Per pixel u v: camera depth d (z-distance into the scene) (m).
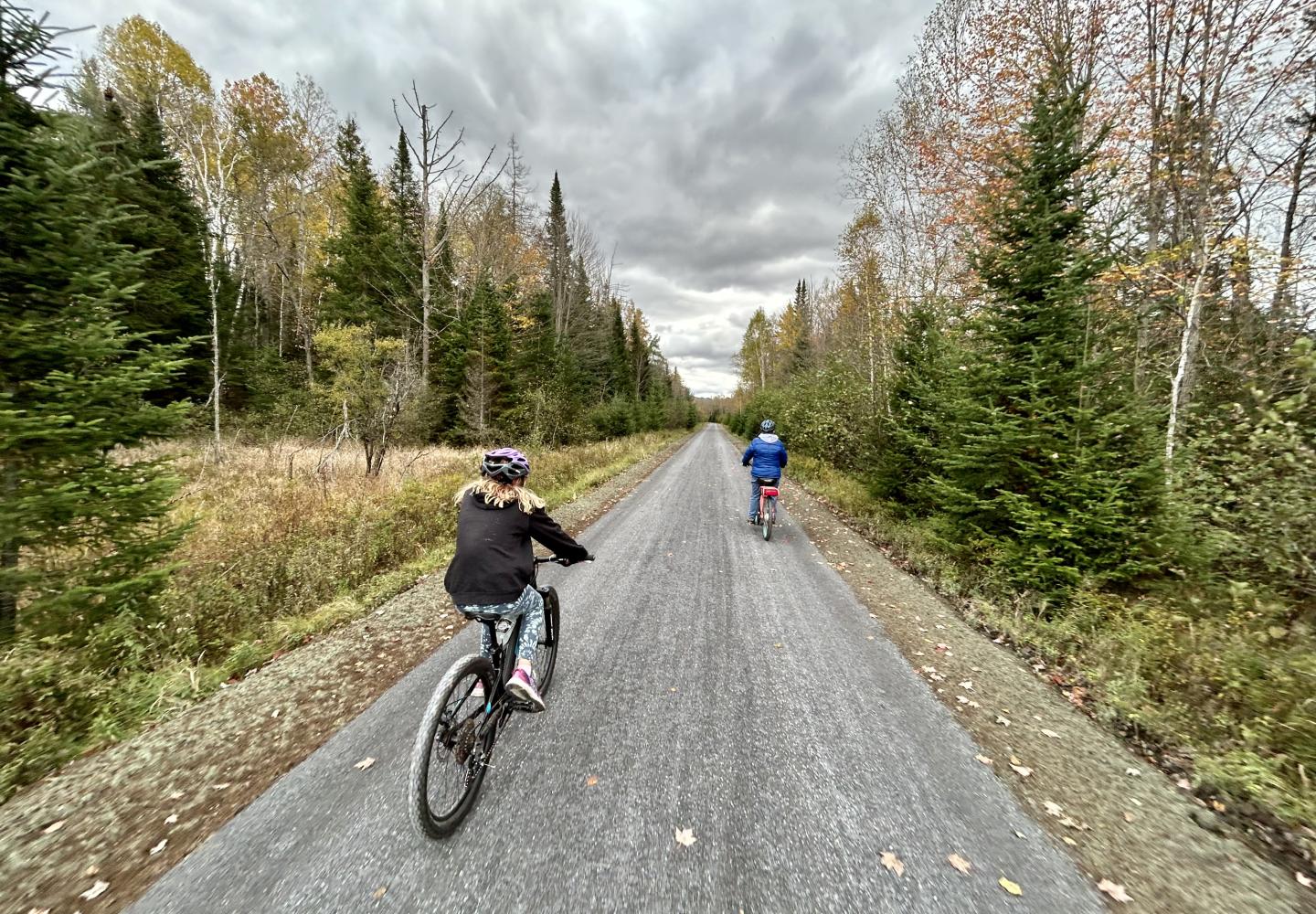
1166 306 7.95
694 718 3.50
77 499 3.85
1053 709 3.77
